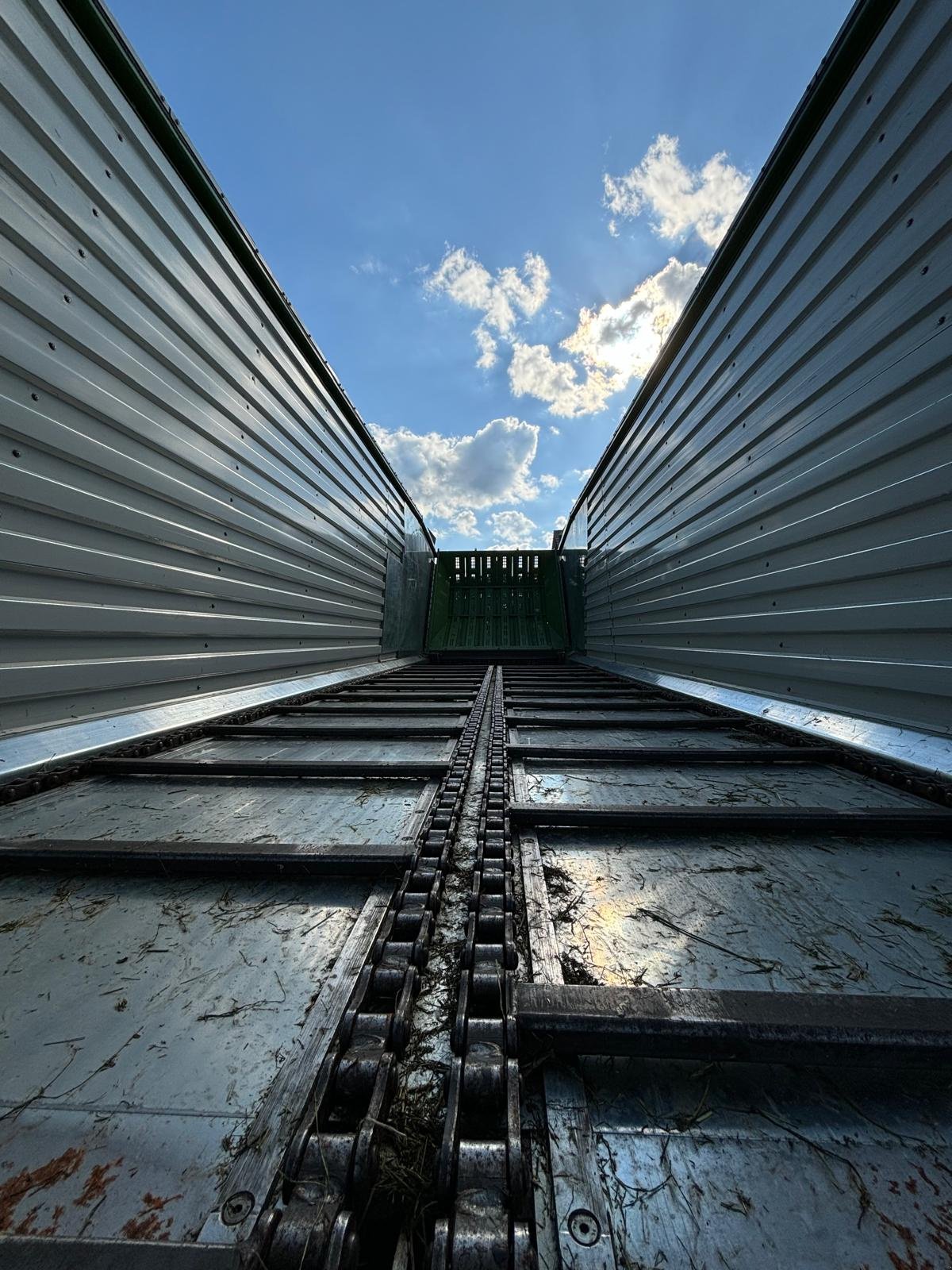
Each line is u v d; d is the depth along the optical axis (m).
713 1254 0.55
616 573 6.76
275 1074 0.75
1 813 1.70
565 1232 0.58
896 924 1.12
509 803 1.69
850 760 2.17
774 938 1.07
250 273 3.82
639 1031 0.76
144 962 1.00
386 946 1.00
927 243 2.07
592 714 3.60
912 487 2.16
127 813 1.73
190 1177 0.62
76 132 2.30
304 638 4.61
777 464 3.10
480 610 10.80
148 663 2.72
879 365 2.32
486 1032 0.79
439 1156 0.61
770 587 3.21
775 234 3.09
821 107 2.68
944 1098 0.73
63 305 2.22
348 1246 0.53
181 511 2.99
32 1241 0.55
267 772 2.06
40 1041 0.81
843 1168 0.64
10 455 2.00
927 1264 0.55
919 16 2.09
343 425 5.55
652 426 5.35
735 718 3.09
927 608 2.11
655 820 1.57
